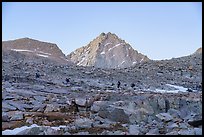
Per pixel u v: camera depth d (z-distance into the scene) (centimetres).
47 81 4928
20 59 8800
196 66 8750
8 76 4844
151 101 2612
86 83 5312
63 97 3341
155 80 6669
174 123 2180
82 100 2739
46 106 2675
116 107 2302
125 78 6519
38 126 1920
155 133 1841
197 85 6238
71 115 2486
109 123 2172
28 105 2752
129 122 2223
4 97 2975
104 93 3972
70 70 6850
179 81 6825
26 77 5041
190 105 2678
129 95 3544
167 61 9638
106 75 6606
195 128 1962
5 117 2162
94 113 2570
